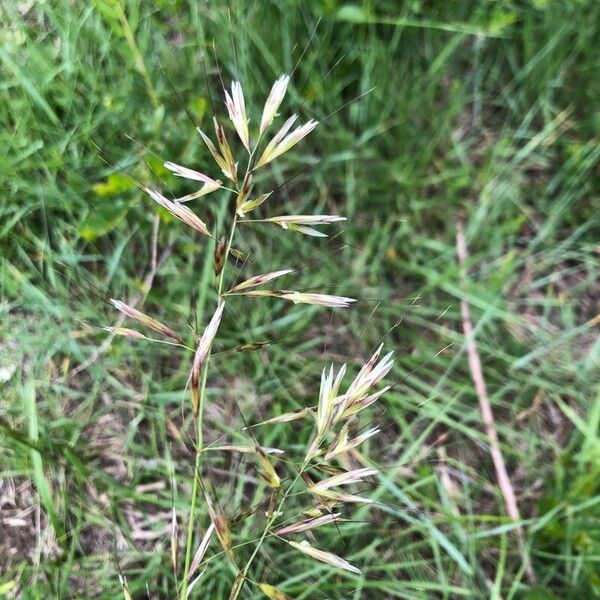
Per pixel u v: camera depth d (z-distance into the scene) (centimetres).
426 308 22
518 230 24
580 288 23
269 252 22
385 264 23
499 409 21
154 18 22
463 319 22
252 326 21
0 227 20
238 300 21
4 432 17
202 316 20
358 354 21
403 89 24
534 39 24
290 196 23
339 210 23
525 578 19
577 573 18
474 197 24
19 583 18
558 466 20
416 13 24
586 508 19
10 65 20
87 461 19
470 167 24
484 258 23
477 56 25
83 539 19
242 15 22
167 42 22
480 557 19
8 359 20
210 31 22
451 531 19
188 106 21
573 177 24
